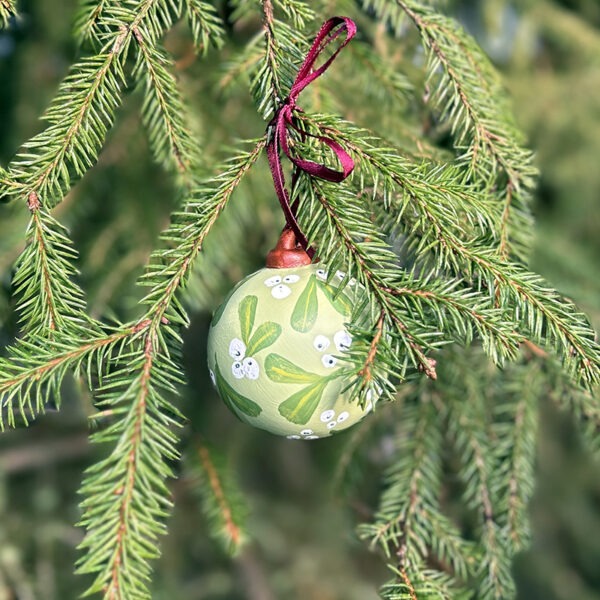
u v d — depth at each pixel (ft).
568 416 3.71
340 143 1.57
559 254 2.61
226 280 2.28
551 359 1.97
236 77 1.93
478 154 1.72
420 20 1.77
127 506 1.44
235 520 2.00
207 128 2.21
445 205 1.60
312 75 1.57
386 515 1.90
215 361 1.58
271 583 3.30
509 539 1.94
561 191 3.51
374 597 3.40
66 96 1.61
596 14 3.38
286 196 1.55
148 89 1.76
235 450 3.24
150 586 2.88
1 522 2.72
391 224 1.66
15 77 2.81
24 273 1.58
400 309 1.51
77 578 2.72
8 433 2.92
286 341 1.53
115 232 2.38
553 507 3.83
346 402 1.55
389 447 2.39
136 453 1.46
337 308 1.54
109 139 2.32
